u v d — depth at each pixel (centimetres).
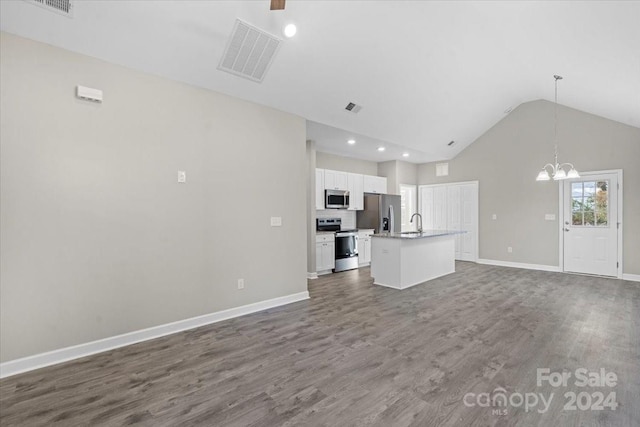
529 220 633
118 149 277
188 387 212
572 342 278
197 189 326
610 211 541
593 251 560
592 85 421
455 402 192
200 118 328
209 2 253
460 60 398
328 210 673
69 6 228
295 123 418
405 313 362
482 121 630
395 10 296
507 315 352
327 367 237
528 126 631
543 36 329
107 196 271
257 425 173
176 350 269
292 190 415
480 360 246
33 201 238
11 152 230
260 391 206
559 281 516
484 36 351
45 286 243
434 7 296
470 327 316
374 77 388
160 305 301
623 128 526
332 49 326
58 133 248
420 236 486
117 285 276
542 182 616
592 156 556
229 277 351
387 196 717
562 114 590
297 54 321
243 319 346
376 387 210
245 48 300
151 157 295
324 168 670
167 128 305
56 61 247
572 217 582
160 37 267
